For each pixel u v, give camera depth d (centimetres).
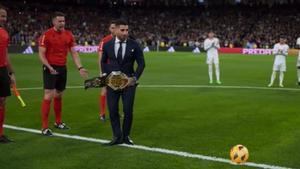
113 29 966
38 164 780
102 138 977
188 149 873
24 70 2783
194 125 1110
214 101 1514
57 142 939
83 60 3869
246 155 776
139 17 7600
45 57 1021
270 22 6875
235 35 6681
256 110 1333
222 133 1019
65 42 1045
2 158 817
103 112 1191
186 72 2725
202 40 6406
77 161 796
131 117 903
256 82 2177
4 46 930
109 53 898
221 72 2747
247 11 7369
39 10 7081
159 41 6359
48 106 1017
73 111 1331
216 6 7681
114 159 805
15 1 6906
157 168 748
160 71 2788
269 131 1040
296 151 860
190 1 7750
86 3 7794
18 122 1162
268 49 5397
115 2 7881
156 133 1021
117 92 904
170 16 7594
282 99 1578
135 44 900
